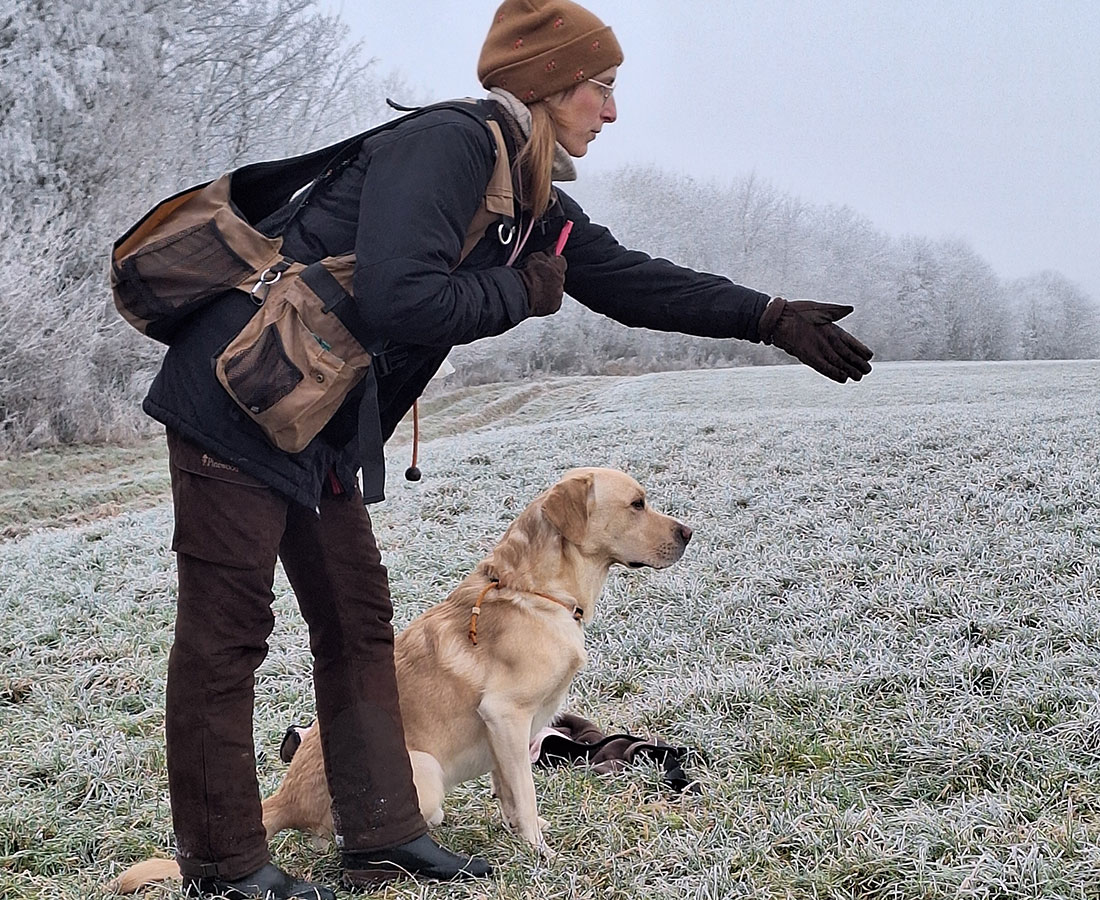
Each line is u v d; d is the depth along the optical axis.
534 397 33.41
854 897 3.32
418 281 2.72
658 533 3.90
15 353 19.09
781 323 3.55
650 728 5.04
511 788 3.65
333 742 3.32
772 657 5.80
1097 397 20.19
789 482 10.28
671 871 3.51
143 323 2.95
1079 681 4.89
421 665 3.73
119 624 7.25
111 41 23.86
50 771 4.77
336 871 3.49
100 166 23.08
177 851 3.18
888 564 7.09
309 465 3.04
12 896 3.60
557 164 3.13
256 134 29.25
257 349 2.79
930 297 56.97
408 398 3.35
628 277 3.67
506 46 3.04
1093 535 7.18
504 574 3.77
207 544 2.99
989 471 9.78
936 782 4.15
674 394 29.11
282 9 28.34
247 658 3.10
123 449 20.31
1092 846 3.43
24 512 14.83
